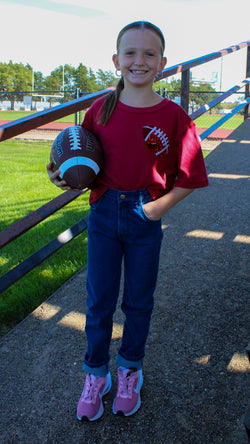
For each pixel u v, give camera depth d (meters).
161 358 2.13
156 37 1.57
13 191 6.65
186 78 3.92
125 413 1.81
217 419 1.79
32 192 6.55
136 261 1.75
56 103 56.91
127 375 1.84
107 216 1.72
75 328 2.41
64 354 2.21
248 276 2.72
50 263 3.72
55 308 2.60
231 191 4.04
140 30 1.55
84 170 1.66
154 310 2.46
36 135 17.70
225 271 2.79
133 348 1.85
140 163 1.64
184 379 2.00
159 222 1.78
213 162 4.84
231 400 1.87
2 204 5.86
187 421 1.80
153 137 1.62
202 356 2.12
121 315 2.49
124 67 1.60
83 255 3.88
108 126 1.66
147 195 1.69
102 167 1.72
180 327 2.32
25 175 8.05
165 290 2.63
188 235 3.27
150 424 1.80
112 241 1.74
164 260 2.96
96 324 1.80
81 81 80.88
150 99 1.64
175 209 3.72
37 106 57.31
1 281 2.49
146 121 1.62
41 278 3.39
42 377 2.07
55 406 1.91
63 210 5.55
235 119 28.66
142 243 1.72
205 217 3.55
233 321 2.34
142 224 1.70
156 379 2.01
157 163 1.66
